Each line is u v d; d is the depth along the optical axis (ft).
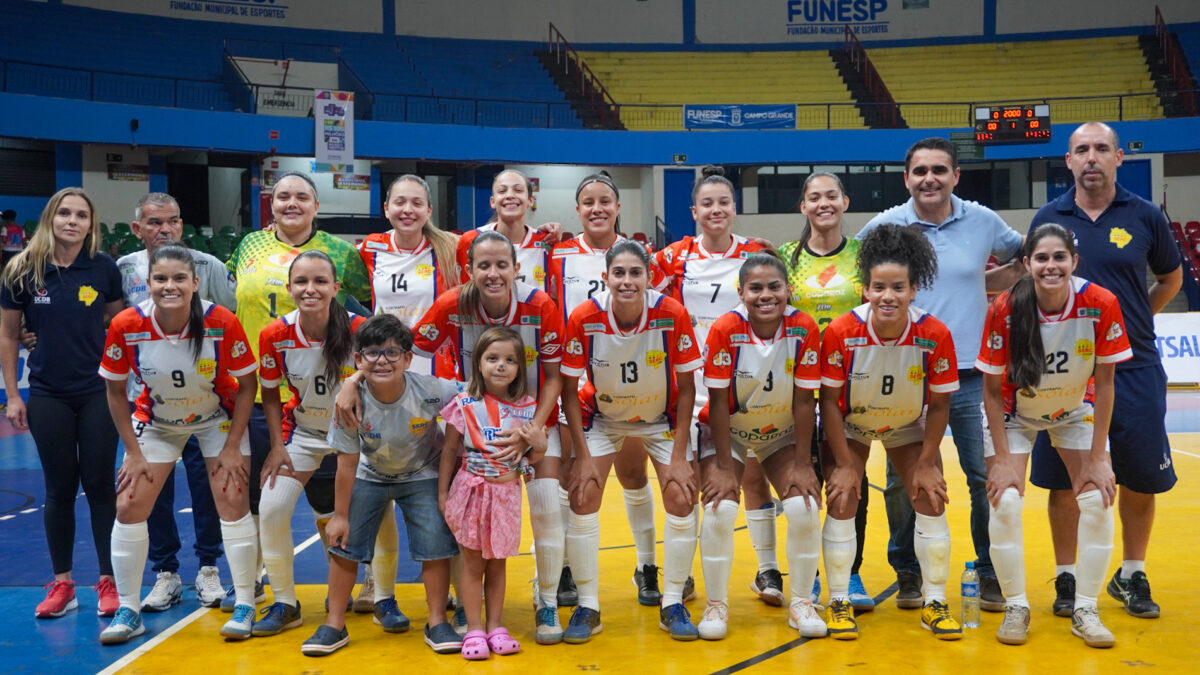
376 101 71.82
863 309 12.34
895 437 13.00
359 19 77.10
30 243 13.93
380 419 12.08
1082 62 78.13
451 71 76.54
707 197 14.34
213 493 13.02
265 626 12.74
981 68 79.10
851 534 12.59
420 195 14.39
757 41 82.33
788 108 68.13
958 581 14.89
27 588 15.05
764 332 12.37
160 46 68.90
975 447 13.47
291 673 11.19
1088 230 13.50
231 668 11.37
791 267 14.05
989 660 11.31
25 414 14.05
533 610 14.05
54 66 54.75
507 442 12.07
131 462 12.73
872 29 82.33
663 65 80.74
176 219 15.46
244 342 13.00
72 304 13.83
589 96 76.95
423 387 12.43
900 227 12.09
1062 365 12.12
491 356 12.17
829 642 12.14
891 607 13.82
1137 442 12.91
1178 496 21.25
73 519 14.03
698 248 14.76
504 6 80.23
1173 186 73.05
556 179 72.69
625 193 72.64
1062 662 11.20
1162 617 12.91
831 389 12.46
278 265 14.11
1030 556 16.12
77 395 13.82
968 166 73.67
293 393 13.05
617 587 15.10
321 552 17.52
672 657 11.63
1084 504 12.12
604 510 21.52
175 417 13.07
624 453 13.96
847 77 78.89
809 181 13.99
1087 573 12.14
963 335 13.53
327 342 12.66
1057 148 65.92
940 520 12.47
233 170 67.62
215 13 72.69
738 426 13.01
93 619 13.48
